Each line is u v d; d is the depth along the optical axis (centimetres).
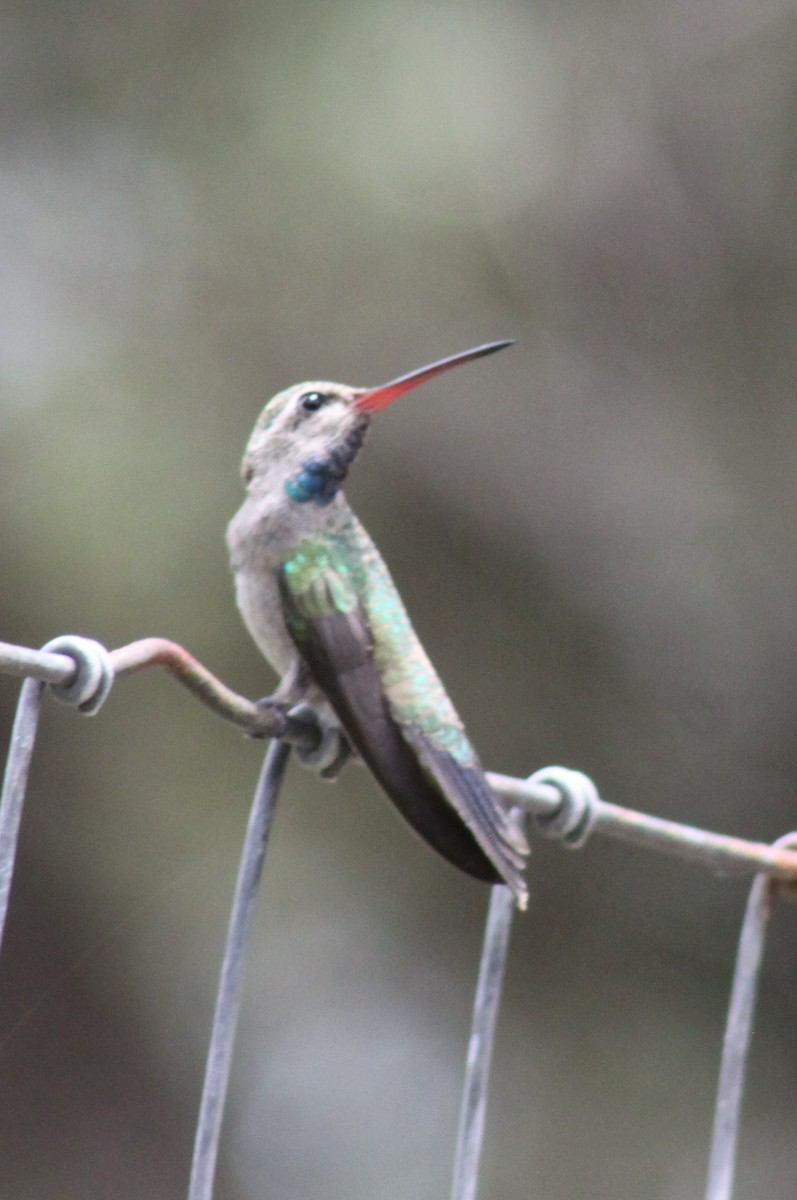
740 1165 1387
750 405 1467
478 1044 446
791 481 1436
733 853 500
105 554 1184
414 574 1351
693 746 1373
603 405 1424
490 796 449
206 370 1289
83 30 1352
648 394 1451
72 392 1234
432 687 492
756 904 521
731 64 1502
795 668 1383
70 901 1347
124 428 1233
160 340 1288
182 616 1197
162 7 1344
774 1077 1416
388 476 1349
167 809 1301
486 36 1338
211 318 1312
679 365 1470
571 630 1369
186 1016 1377
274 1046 1402
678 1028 1392
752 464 1446
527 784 460
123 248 1314
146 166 1332
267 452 550
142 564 1192
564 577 1376
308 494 538
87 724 1307
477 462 1370
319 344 1330
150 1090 1420
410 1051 1402
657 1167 1342
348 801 1338
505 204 1363
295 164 1308
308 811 1331
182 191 1329
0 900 337
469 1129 443
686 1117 1362
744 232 1493
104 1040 1402
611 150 1455
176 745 1296
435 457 1361
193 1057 1400
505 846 432
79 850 1322
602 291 1460
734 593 1397
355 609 515
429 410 1362
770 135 1499
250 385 1302
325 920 1365
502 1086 1385
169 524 1209
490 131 1327
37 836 1327
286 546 526
